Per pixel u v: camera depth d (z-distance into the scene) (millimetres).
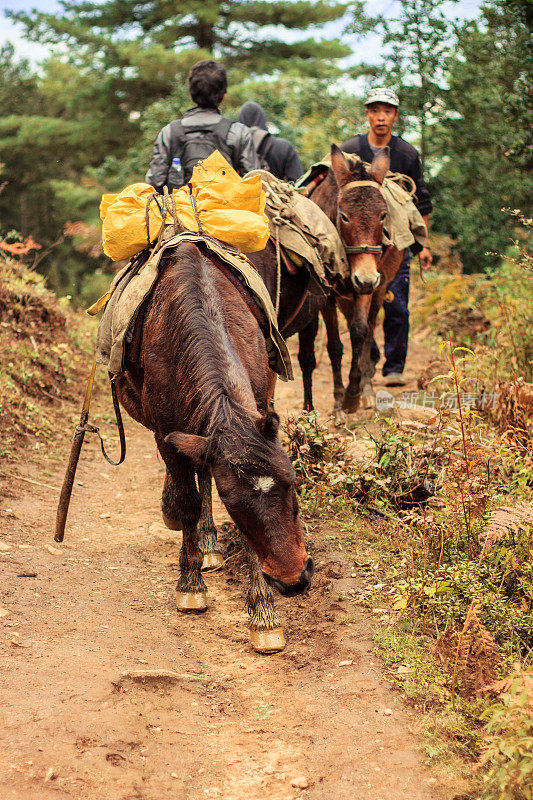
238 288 3727
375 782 2650
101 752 2723
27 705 2891
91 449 6723
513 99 9312
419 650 3385
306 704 3135
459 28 11836
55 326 8625
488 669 3033
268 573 2756
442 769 2691
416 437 5395
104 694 3037
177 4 24031
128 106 26891
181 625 3922
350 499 4848
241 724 3070
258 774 2762
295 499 2850
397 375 8133
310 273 5062
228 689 3330
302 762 2805
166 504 4805
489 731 2678
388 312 8039
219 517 5293
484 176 13258
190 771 2764
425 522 3980
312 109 16562
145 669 3295
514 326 6961
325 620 3785
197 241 3725
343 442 5281
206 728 3033
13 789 2479
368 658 3375
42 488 5512
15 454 5922
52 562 4371
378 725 2939
